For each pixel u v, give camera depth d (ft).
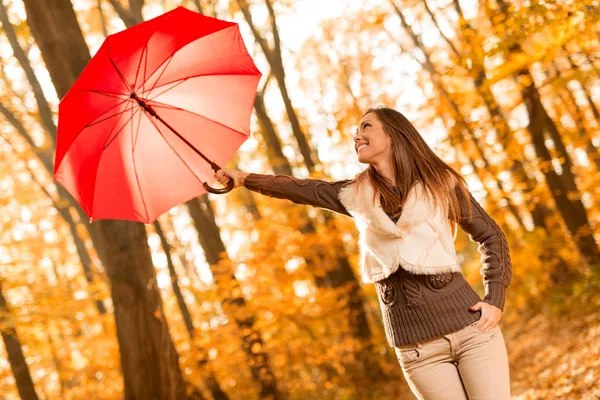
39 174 63.00
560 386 25.79
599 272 43.75
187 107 11.23
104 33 48.65
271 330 41.37
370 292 62.39
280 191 10.15
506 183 42.75
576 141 51.67
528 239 51.83
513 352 44.09
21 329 41.78
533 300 54.95
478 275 66.08
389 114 9.50
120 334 27.02
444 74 28.45
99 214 11.06
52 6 27.27
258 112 52.31
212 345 37.65
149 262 27.73
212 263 42.78
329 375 45.68
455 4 44.47
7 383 48.67
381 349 47.98
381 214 9.09
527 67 28.19
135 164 11.13
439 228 9.09
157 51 10.52
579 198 46.91
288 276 42.98
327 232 45.73
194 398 37.32
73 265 72.23
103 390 43.32
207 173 11.22
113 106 10.73
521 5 25.05
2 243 59.11
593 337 33.32
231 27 10.88
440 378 9.12
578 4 23.76
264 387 40.32
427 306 9.00
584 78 29.14
